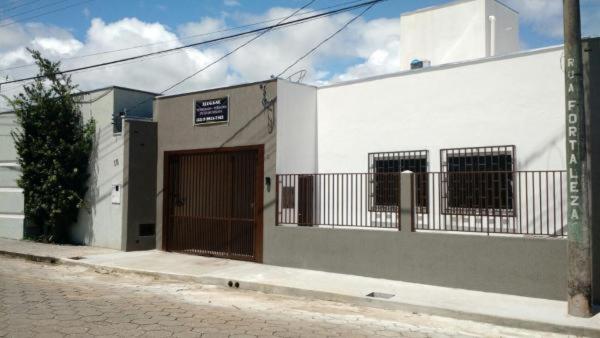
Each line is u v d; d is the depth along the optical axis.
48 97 15.59
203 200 13.30
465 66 10.34
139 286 9.99
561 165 9.13
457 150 10.35
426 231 9.97
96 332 6.41
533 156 9.43
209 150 13.12
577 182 7.55
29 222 16.34
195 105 13.48
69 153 15.34
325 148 12.54
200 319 7.29
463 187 10.00
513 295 8.79
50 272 11.58
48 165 15.51
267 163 11.91
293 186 11.83
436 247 9.59
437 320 7.74
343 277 10.36
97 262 12.32
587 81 8.59
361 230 10.50
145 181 14.38
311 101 12.66
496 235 9.45
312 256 11.13
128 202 14.02
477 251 9.17
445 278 9.48
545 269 8.55
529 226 9.38
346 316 7.84
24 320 6.91
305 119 12.48
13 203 16.67
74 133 15.66
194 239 13.43
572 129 7.60
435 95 10.74
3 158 16.94
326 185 12.06
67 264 12.62
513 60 9.72
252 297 9.16
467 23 14.23
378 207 11.17
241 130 12.46
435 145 10.68
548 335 7.07
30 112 15.42
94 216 15.30
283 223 11.78
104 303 8.20
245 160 12.48
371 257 10.34
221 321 7.22
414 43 15.29
